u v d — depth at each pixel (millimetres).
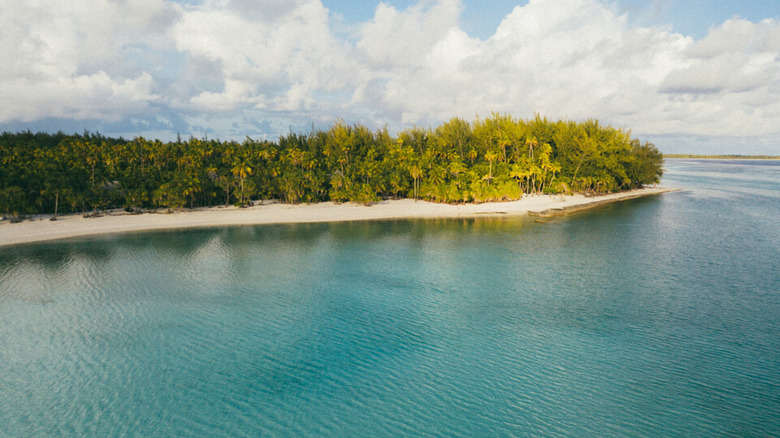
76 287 48375
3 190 87188
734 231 80125
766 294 45219
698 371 29984
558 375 29641
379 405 26406
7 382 28781
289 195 120625
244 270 55844
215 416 25406
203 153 139000
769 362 31047
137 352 33062
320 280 51375
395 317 39875
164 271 55219
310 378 29484
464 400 26844
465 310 41500
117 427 24422
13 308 41844
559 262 59250
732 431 23766
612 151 148625
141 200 100688
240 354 32812
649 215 101188
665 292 46250
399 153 139500
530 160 130375
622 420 24766
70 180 97625
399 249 68000
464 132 162625
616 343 34250
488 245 70625
